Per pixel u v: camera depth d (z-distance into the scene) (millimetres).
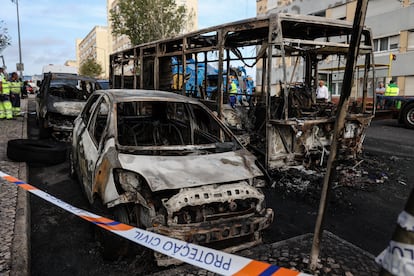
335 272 3023
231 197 3221
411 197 1373
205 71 9922
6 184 5484
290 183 5785
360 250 3443
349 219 4625
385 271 1432
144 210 3232
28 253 3473
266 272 2043
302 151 6285
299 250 3447
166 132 5375
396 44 22531
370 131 12078
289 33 7715
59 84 10898
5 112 13383
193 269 3139
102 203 3480
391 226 4426
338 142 2555
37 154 6832
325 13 27047
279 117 7355
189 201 3082
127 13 26000
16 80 14117
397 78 22359
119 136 5051
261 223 3334
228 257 2240
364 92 7430
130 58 12648
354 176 6211
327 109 7348
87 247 3760
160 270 3301
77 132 5445
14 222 4078
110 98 4504
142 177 3322
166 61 11188
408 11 21344
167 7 26969
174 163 3584
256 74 21609
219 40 7285
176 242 2479
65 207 3078
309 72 8820
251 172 3676
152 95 4762
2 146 8344
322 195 2709
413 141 10008
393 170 6805
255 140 7160
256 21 6324
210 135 4824
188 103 4820
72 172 6004
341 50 7730
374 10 23719
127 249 3428
